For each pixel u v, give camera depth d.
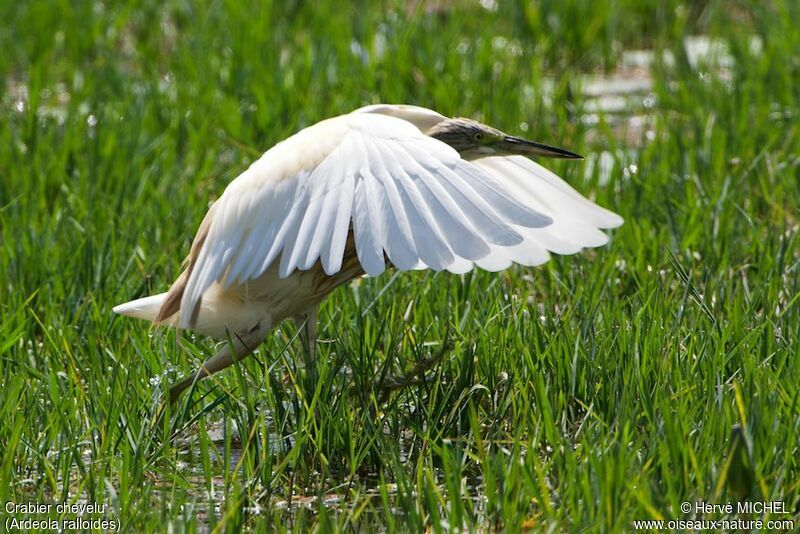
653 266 11.67
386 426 9.54
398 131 8.70
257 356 10.42
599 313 10.42
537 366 9.38
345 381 9.59
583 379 9.23
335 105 17.00
